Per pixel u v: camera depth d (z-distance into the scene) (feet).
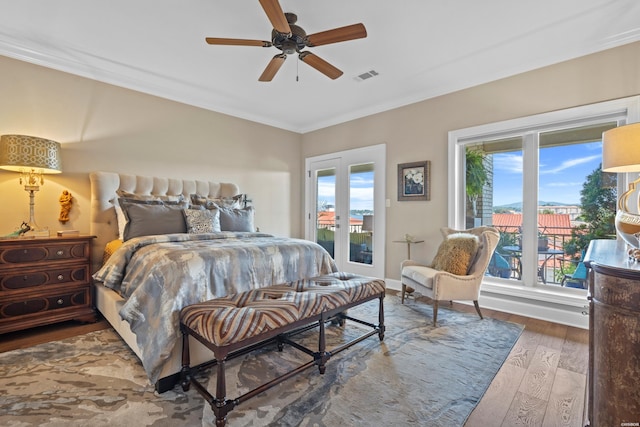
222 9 7.59
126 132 11.71
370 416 5.15
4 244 7.97
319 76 11.27
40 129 9.87
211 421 4.98
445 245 10.63
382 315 8.14
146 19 8.02
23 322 8.21
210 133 14.21
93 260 10.37
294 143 17.89
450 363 6.98
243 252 7.48
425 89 12.42
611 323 3.90
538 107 10.03
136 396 5.63
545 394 5.84
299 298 6.31
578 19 7.89
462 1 7.27
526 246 10.57
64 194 10.20
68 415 5.08
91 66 10.55
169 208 10.11
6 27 8.41
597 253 5.05
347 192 15.89
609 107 8.80
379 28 8.35
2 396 5.58
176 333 5.80
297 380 6.23
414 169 13.10
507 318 9.98
